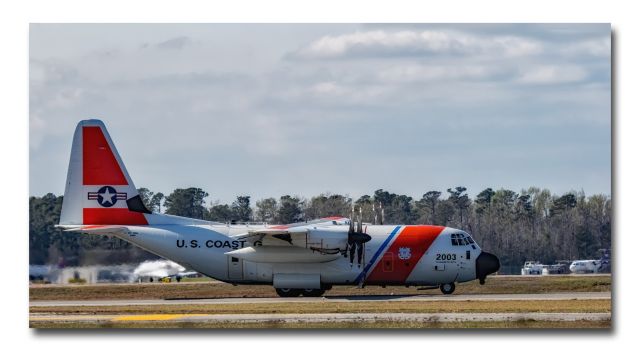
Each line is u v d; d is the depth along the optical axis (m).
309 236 186.75
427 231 194.25
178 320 145.38
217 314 154.12
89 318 151.62
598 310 152.00
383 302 174.88
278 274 193.50
